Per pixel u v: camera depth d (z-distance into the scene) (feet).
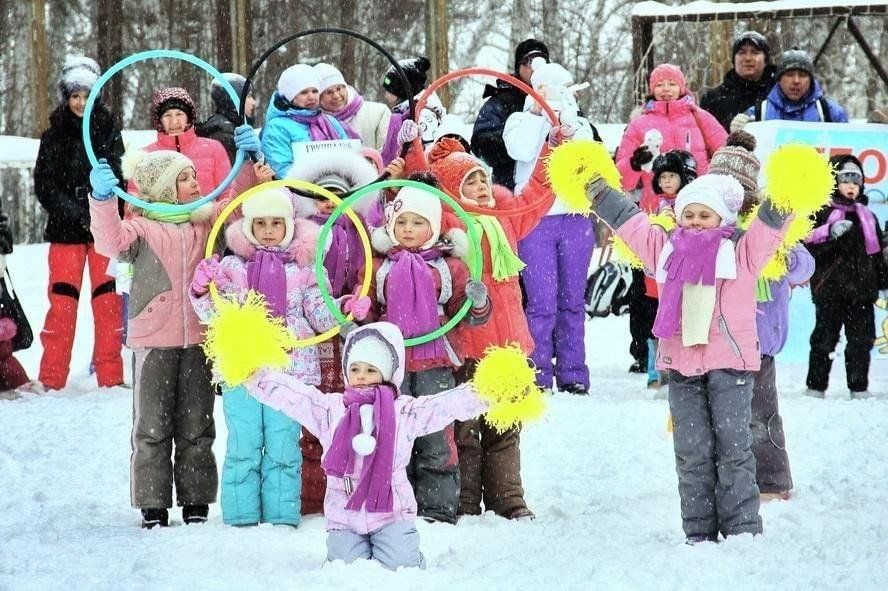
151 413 33.30
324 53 87.76
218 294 30.99
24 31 106.42
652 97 56.59
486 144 52.24
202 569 27.32
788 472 34.47
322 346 34.06
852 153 57.67
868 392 51.88
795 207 28.50
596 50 154.40
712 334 29.30
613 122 155.12
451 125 77.46
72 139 54.85
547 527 31.14
